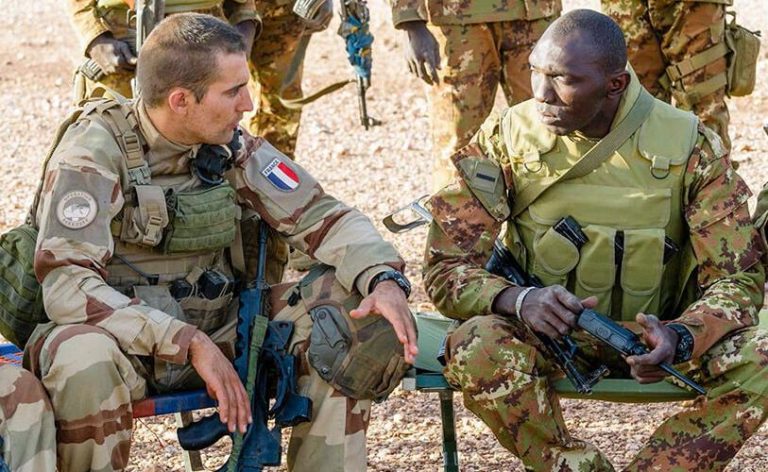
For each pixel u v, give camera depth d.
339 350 3.73
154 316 3.54
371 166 9.39
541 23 5.83
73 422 3.45
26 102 11.61
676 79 6.03
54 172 3.65
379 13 13.93
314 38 13.21
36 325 3.78
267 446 3.67
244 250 4.06
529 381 3.71
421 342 4.18
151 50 3.68
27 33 14.24
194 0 5.50
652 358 3.60
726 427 3.68
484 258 4.05
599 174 3.92
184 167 3.82
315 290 3.86
